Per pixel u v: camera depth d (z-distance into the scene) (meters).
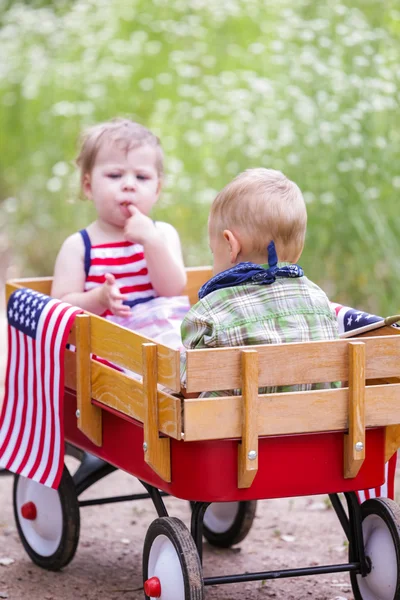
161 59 11.68
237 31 11.46
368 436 4.19
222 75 10.55
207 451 3.95
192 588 3.98
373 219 8.28
